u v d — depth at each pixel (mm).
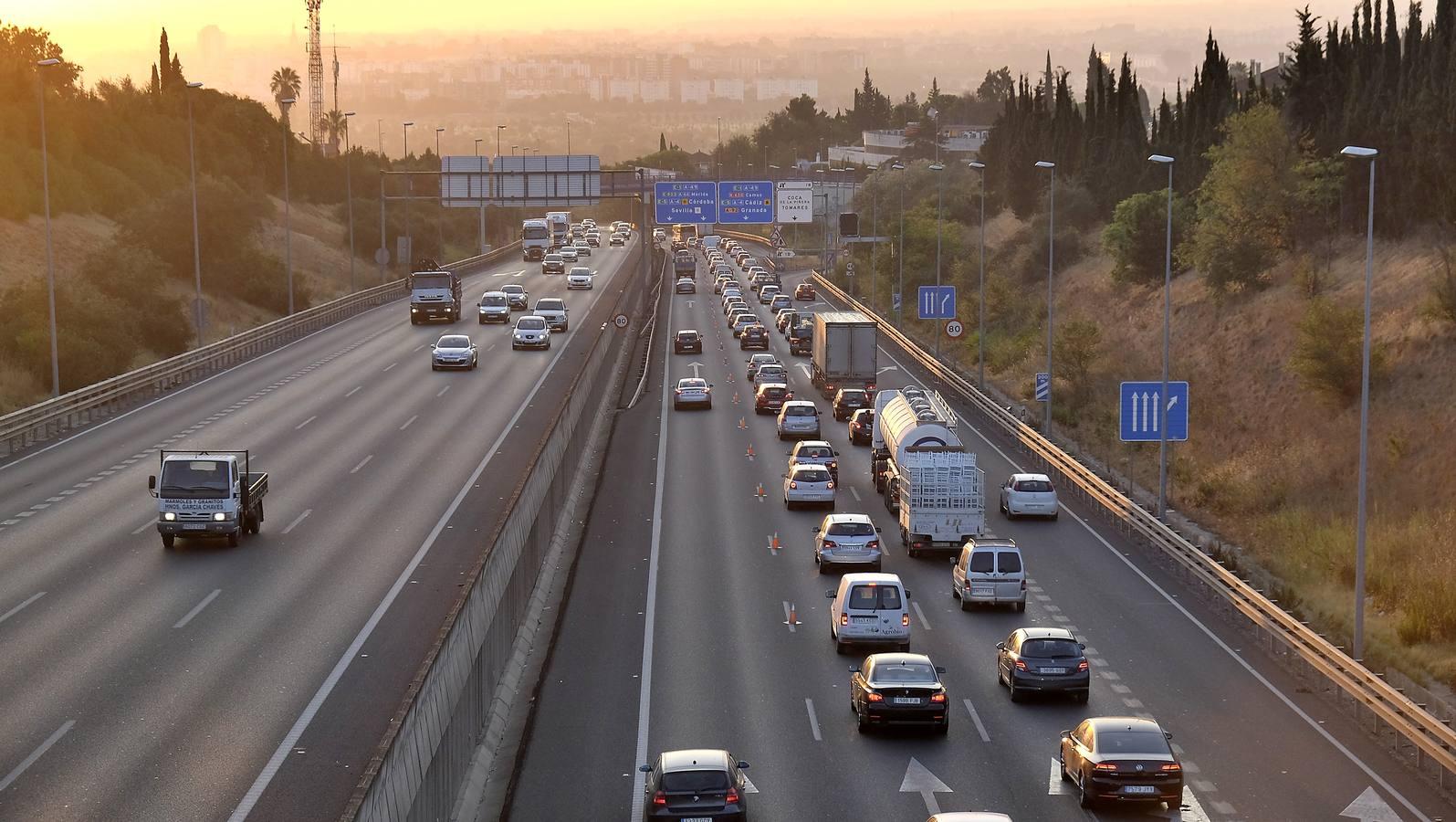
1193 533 57500
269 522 50250
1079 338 93500
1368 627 45062
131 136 169625
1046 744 31750
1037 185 161500
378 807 19469
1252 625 42719
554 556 47969
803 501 58156
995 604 43625
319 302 144375
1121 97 150625
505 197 141625
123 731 29750
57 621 37938
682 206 142000
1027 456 71938
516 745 31516
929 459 51500
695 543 51938
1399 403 67625
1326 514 60406
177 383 85562
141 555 45250
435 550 46000
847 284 171125
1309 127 103688
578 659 38219
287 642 36062
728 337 126812
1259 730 33156
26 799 26031
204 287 133750
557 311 116875
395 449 64250
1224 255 95125
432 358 94312
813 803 28125
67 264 123938
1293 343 82000
